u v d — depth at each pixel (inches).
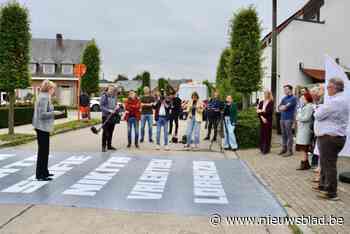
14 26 524.7
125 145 490.3
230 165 364.5
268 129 431.8
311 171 333.1
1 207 217.0
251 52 629.0
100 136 589.6
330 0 892.0
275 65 590.6
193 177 309.4
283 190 265.0
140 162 371.2
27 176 299.9
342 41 899.4
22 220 195.8
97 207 220.2
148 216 205.8
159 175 314.2
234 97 762.8
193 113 480.4
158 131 474.3
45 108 280.7
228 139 466.0
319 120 241.1
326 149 238.1
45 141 285.7
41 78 1878.7
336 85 239.1
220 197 248.4
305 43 874.8
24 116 796.0
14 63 525.3
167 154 425.1
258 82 633.0
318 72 856.3
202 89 1104.8
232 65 639.1
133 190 262.2
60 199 235.5
